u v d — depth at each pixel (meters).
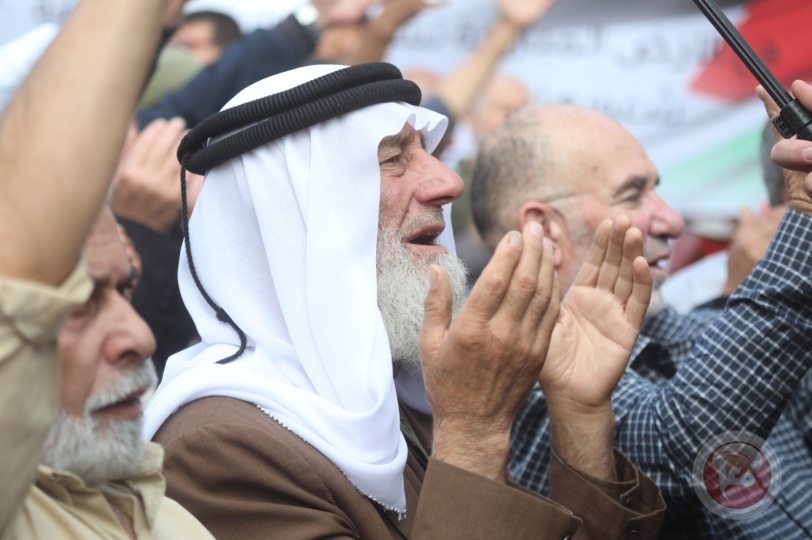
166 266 7.73
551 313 4.54
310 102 5.48
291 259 5.28
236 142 5.45
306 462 4.76
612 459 5.47
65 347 3.51
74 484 3.59
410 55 10.86
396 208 5.76
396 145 5.83
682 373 5.95
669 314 7.50
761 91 5.60
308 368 5.11
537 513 4.56
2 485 2.97
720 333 5.87
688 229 10.55
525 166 7.45
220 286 5.42
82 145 2.91
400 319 5.62
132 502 3.87
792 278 5.74
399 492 5.07
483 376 4.52
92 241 3.55
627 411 6.21
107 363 3.59
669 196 10.65
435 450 4.68
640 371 7.16
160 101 9.12
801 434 6.96
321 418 4.95
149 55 3.05
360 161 5.43
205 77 8.91
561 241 7.38
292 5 10.30
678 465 5.85
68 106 2.92
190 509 4.73
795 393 6.94
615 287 5.51
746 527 6.28
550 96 10.80
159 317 7.69
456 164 9.97
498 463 4.62
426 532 4.53
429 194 5.82
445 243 6.25
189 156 5.70
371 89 5.60
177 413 5.10
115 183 7.72
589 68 10.77
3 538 3.14
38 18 11.18
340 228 5.28
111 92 2.96
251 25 10.33
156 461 3.93
